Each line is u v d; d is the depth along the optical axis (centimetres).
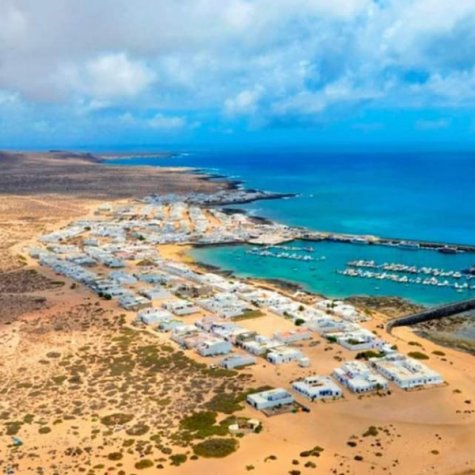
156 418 11594
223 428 11194
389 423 11544
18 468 9850
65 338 16062
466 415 11869
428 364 14450
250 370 14025
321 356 14925
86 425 11319
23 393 12725
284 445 10669
